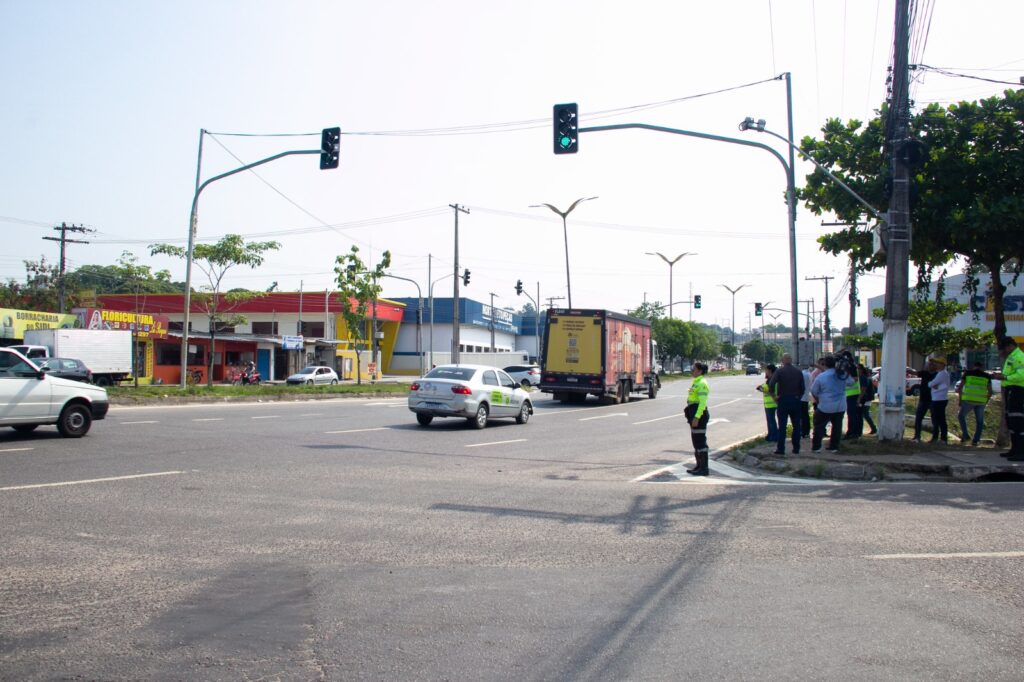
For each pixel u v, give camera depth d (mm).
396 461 12656
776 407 15320
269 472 10977
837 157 16234
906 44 13508
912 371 38844
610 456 14734
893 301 14453
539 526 7738
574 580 5840
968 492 10273
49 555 6242
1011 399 12711
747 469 13242
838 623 4914
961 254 16109
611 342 31328
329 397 33781
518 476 11398
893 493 10195
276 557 6352
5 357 13969
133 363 41875
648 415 26047
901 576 5973
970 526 7820
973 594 5516
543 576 5938
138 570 5891
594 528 7684
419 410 19141
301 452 13398
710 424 23969
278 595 5375
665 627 4836
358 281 41469
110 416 20203
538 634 4699
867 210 15938
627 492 10047
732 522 8055
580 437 18281
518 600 5348
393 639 4590
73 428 14438
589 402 33469
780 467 12758
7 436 14445
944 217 14477
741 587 5684
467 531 7449
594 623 4898
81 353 39094
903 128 13797
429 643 4535
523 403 21766
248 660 4250
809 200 16969
